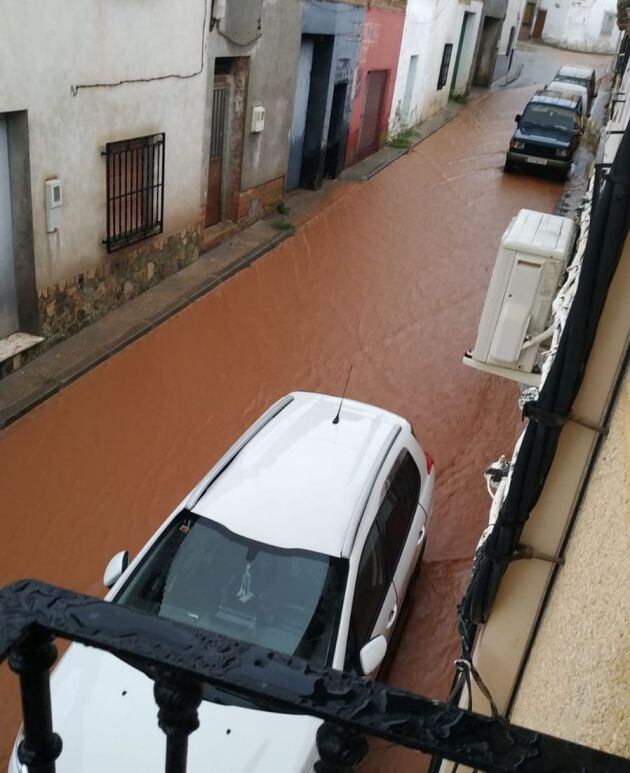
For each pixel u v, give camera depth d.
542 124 19.19
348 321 11.06
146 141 10.06
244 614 4.57
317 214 14.90
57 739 1.23
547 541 2.93
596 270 2.42
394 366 10.07
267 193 14.12
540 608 3.07
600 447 2.68
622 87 12.88
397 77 20.12
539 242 5.00
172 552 4.86
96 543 6.66
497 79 33.22
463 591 6.58
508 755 1.00
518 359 5.17
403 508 5.77
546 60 38.22
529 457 2.73
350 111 17.23
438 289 12.35
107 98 9.02
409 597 6.49
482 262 13.59
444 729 1.01
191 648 1.06
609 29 41.03
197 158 11.36
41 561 6.43
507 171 19.34
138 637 1.07
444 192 17.38
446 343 10.75
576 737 1.80
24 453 7.53
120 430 8.05
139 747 3.96
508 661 3.24
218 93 12.14
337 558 4.76
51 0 7.77
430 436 8.77
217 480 5.33
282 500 5.11
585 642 1.98
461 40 26.95
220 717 4.09
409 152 20.30
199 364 9.43
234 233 13.20
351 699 1.03
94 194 9.20
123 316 10.00
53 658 1.15
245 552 4.80
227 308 10.84
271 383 9.34
